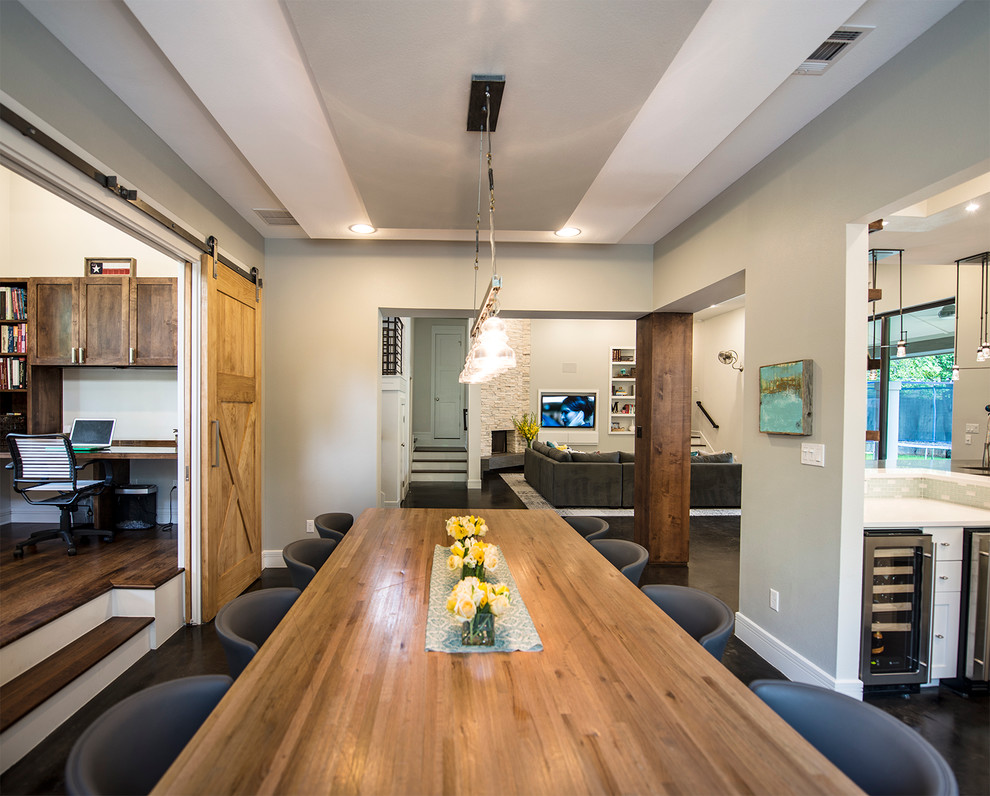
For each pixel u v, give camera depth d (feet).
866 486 10.69
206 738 3.36
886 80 6.82
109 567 10.37
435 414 37.14
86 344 13.07
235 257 12.10
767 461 9.37
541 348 35.60
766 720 3.67
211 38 5.79
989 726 7.40
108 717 3.60
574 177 8.92
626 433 35.60
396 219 11.13
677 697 3.97
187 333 10.28
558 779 3.02
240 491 12.08
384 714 3.68
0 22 5.62
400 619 5.40
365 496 14.05
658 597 6.64
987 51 5.55
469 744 3.34
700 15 5.12
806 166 8.36
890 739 3.74
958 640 8.30
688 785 2.98
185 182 9.74
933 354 18.57
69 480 11.52
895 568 8.07
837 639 7.66
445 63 5.86
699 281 11.92
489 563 5.69
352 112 6.88
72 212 14.21
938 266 18.22
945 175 6.02
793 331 8.68
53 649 7.90
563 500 22.06
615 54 5.70
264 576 13.30
